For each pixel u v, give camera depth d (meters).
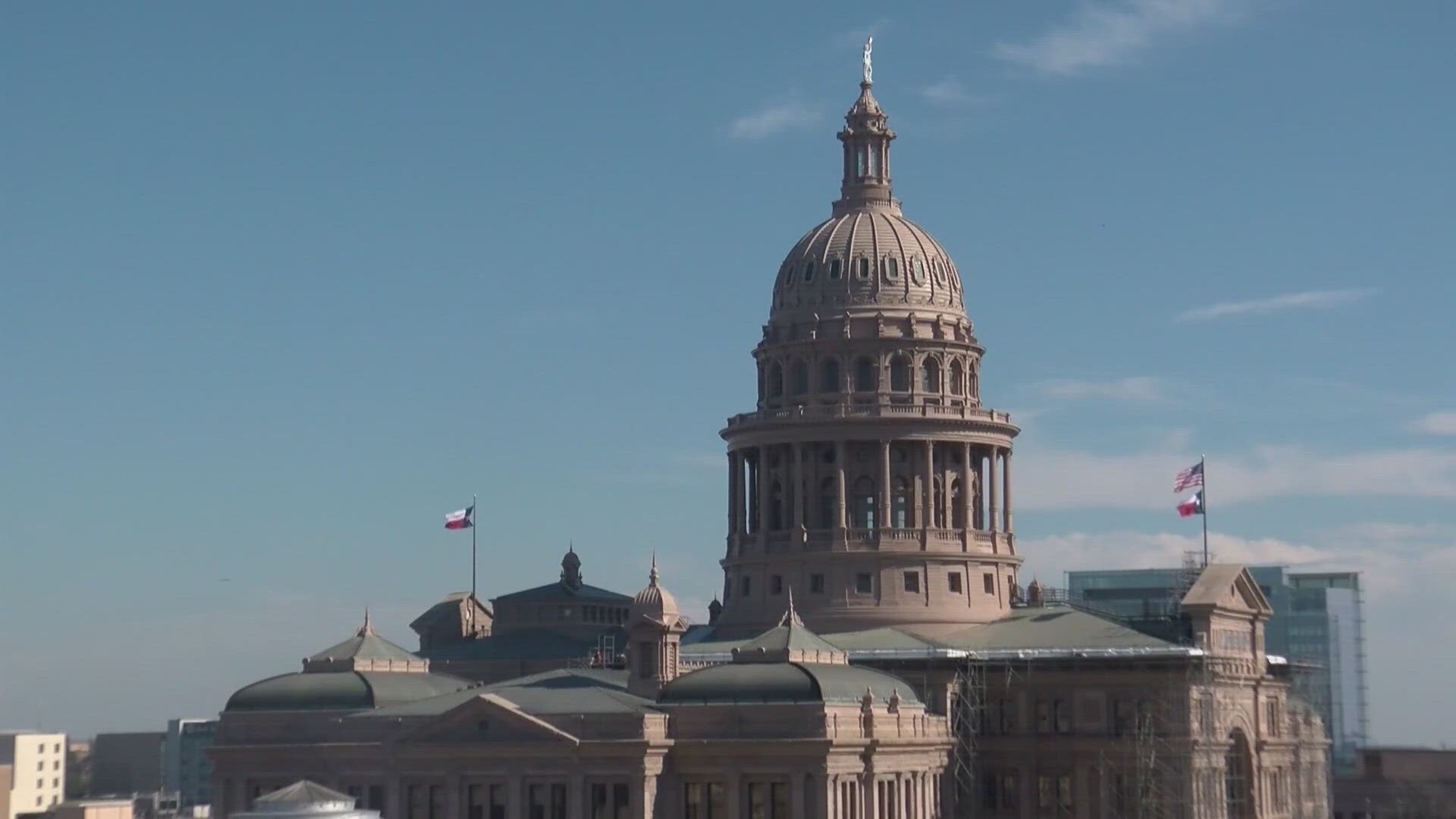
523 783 188.25
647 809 184.12
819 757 182.38
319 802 167.50
